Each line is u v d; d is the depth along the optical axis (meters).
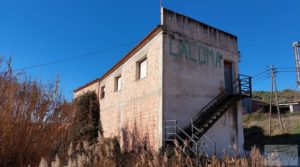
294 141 18.11
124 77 13.77
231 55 12.60
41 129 4.07
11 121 3.64
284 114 28.72
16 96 3.84
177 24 10.77
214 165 6.60
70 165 3.82
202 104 10.73
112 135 14.21
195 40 11.27
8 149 3.51
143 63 12.10
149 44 11.17
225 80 12.33
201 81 10.98
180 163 6.35
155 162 5.79
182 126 9.87
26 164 3.62
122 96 13.70
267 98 39.25
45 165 3.18
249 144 20.23
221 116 10.95
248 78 11.76
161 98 9.66
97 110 17.38
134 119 11.83
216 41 12.14
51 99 4.45
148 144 10.21
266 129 24.98
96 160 4.46
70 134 4.92
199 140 9.45
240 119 11.85
